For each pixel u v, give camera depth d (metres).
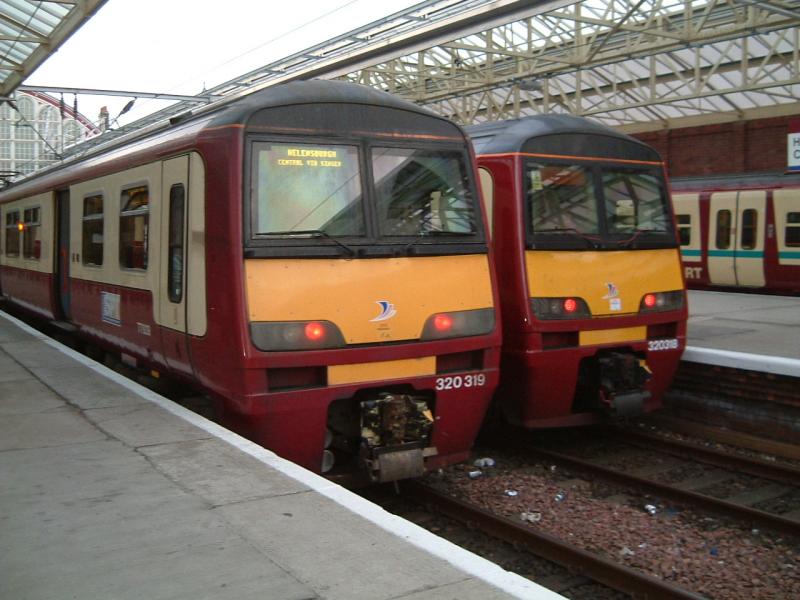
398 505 6.34
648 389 7.90
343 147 5.81
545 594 3.20
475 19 13.06
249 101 5.72
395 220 5.90
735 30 14.46
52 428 5.66
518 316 7.13
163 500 4.26
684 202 18.58
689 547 5.42
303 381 5.52
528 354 7.09
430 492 6.27
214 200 5.59
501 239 7.28
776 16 14.48
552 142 7.51
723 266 17.75
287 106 5.68
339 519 4.00
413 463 5.78
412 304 5.82
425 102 20.58
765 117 22.27
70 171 9.95
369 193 5.83
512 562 5.25
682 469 7.30
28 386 7.04
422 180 6.09
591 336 7.41
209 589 3.25
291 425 5.50
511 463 7.53
